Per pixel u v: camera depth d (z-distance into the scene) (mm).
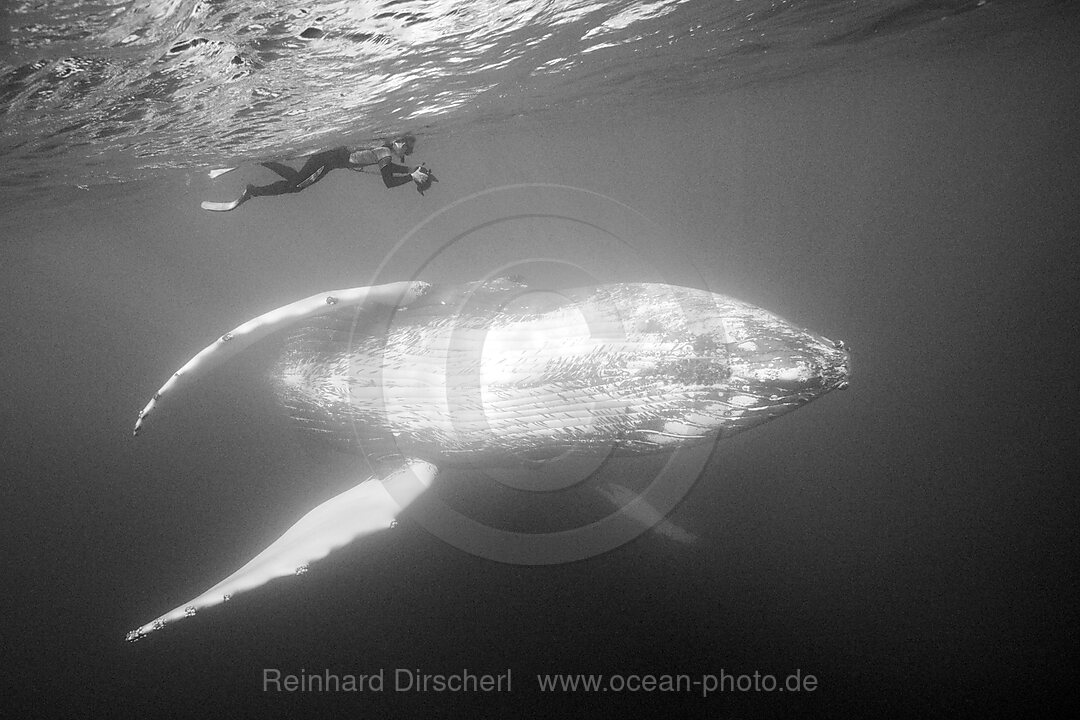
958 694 6766
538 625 8258
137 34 7578
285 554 4605
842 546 9398
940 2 14820
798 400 3854
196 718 7785
